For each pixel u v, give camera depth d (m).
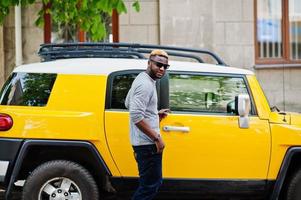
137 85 7.04
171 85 8.10
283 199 8.48
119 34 15.34
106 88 7.95
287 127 8.08
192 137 7.90
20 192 9.33
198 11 15.10
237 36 15.41
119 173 7.85
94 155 7.82
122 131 7.83
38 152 7.98
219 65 8.56
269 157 8.03
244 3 15.42
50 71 8.07
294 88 15.59
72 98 7.93
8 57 15.19
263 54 15.83
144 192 7.18
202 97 8.13
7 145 7.74
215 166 7.95
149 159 7.13
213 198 8.23
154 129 7.12
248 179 8.00
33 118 7.81
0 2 9.97
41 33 15.45
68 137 7.79
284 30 15.88
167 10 15.09
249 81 8.27
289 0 15.86
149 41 15.33
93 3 9.97
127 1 15.29
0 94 8.11
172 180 7.89
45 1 11.19
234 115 8.05
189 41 15.11
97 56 8.59
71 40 15.55
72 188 7.83
